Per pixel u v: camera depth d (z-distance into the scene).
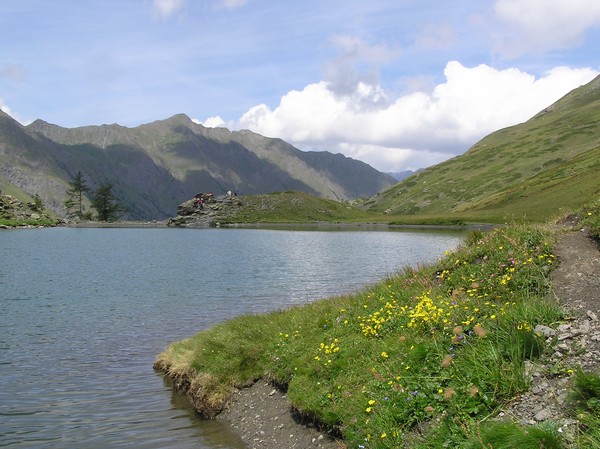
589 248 14.94
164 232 146.12
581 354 9.10
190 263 58.72
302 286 39.72
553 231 17.42
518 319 10.64
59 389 16.75
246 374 16.08
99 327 25.77
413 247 77.69
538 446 6.79
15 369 18.75
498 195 184.00
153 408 15.27
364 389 10.81
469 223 144.25
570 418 7.50
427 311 12.62
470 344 10.21
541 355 9.52
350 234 121.88
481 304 12.53
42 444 12.48
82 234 131.75
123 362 19.92
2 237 110.75
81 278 45.19
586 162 159.62
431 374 10.10
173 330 25.11
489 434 7.33
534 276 14.07
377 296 17.06
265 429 12.82
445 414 8.80
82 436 13.02
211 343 18.27
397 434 8.89
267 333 17.94
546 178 165.62
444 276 17.05
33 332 24.64
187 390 16.78
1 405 15.16
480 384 9.00
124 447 12.38
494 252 16.69
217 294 36.12
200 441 12.77
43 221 188.00
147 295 35.72
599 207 17.98
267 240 103.88
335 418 10.95
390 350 11.82
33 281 42.94
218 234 131.75
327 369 12.74
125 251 76.62
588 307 11.27
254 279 44.31
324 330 15.84
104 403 15.59
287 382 14.27
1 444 12.42
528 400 8.42
